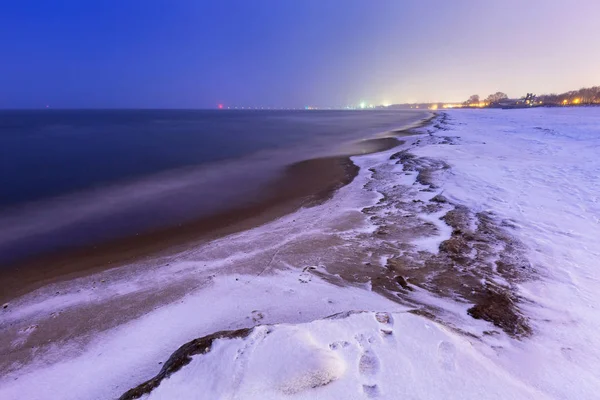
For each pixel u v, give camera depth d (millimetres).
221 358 3711
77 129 53969
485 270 6887
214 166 21469
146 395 3389
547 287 6121
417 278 6723
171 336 5242
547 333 4836
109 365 4754
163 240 9867
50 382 4562
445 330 4270
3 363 5000
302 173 18906
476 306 5590
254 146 31641
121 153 27062
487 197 11359
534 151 19906
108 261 8594
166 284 7023
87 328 5684
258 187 15922
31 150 28688
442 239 8477
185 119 92625
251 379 3375
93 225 11117
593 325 4984
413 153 21031
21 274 8008
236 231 10367
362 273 7027
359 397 3174
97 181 17469
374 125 58969
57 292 7059
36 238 10102
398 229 9352
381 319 4387
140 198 14211
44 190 15609
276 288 6508
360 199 12742
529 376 3852
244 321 5477
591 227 8602
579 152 18688
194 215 12031
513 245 7883
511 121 45156
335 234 9281
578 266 6785
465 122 48625
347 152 26375
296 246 8586
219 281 6961
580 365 4125
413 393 3246
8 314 6297
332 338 3979
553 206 10250
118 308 6215
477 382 3436
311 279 6828
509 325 5039
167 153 27141
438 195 12031
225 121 80750
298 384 3273
